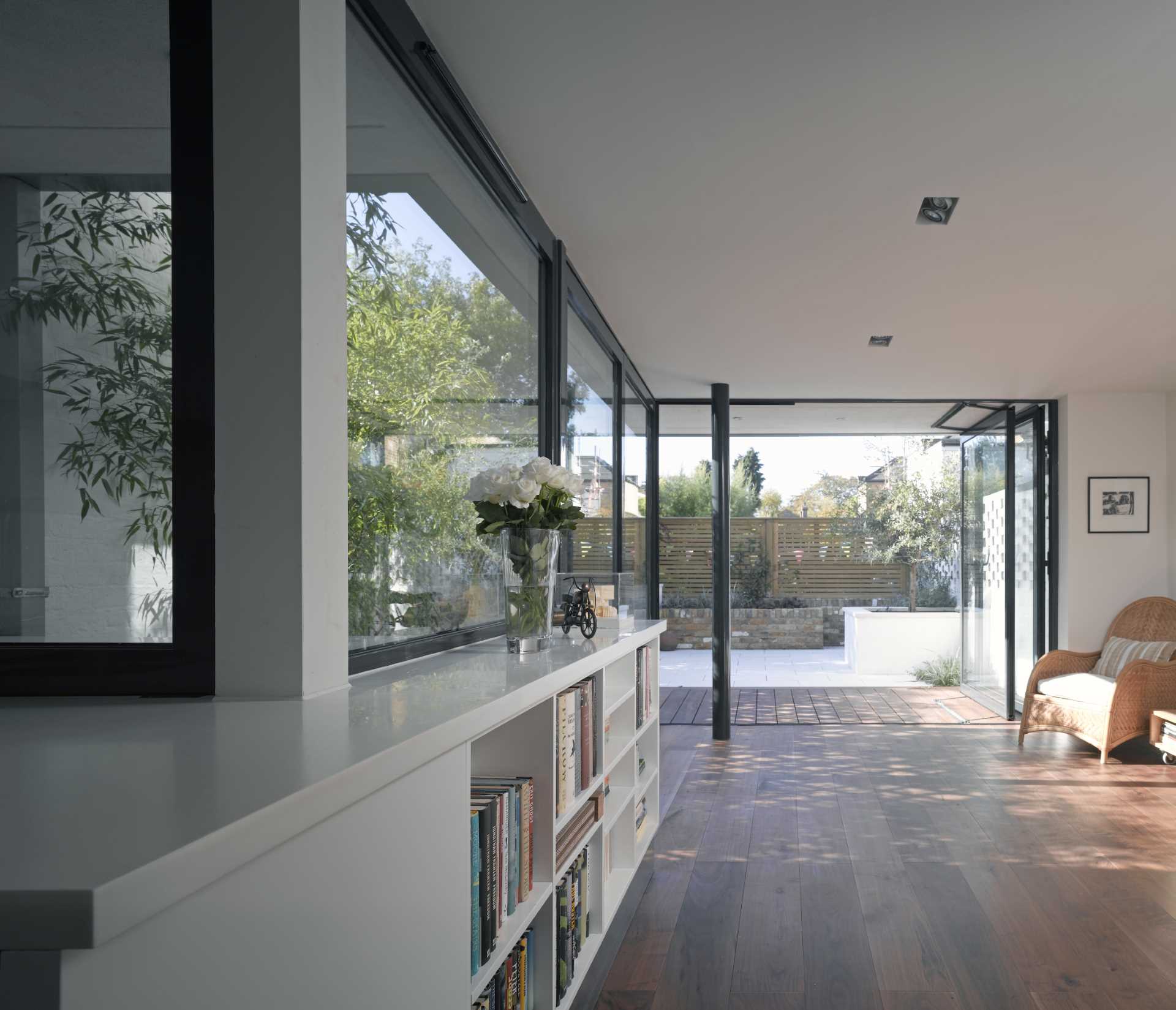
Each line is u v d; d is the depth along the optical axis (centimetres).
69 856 70
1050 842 410
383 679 182
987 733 682
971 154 285
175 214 153
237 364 151
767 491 1565
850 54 229
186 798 86
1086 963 284
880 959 288
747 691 903
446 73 234
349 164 185
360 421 191
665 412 774
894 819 450
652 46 226
